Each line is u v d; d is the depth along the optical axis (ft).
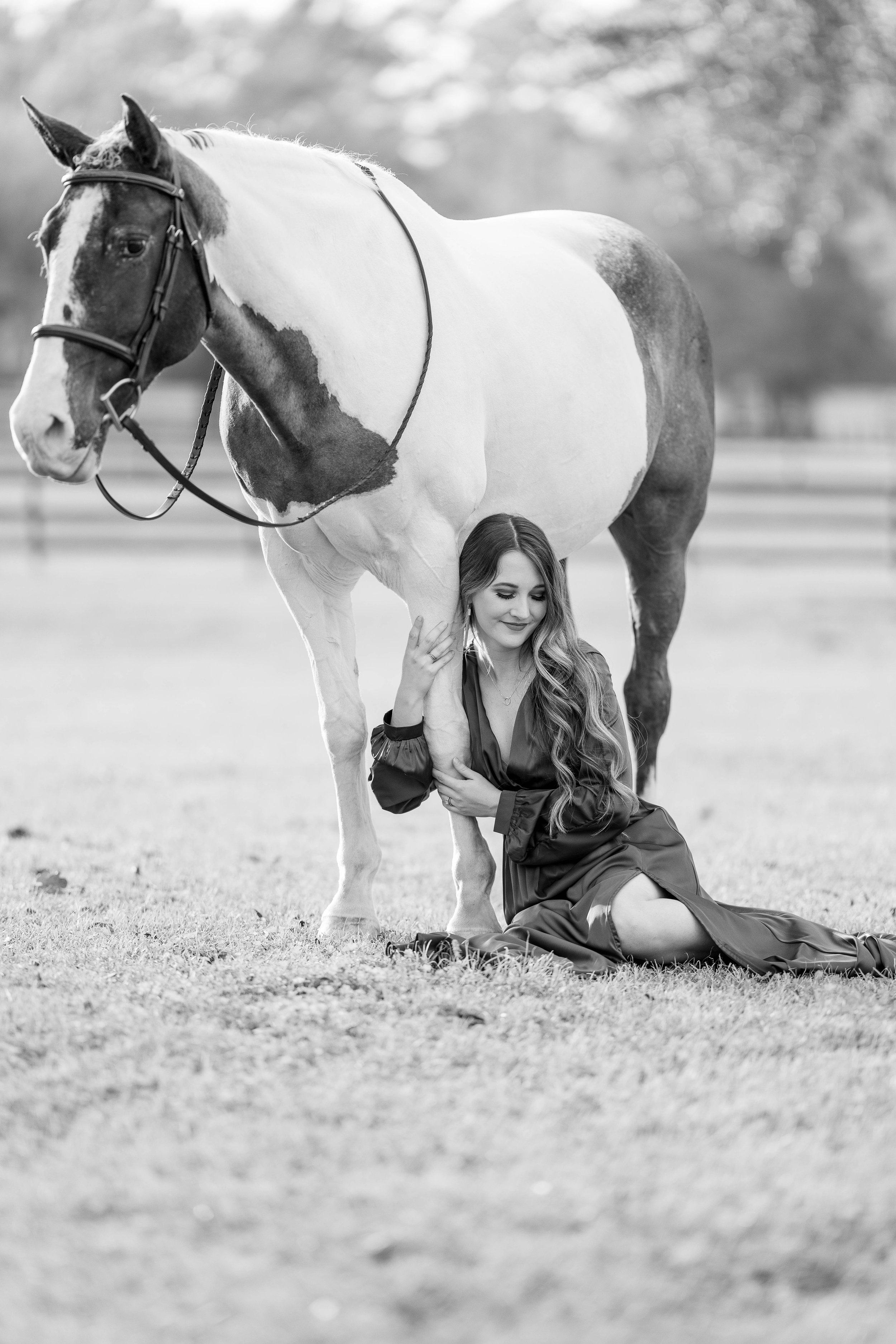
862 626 71.20
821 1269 11.43
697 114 74.23
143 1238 11.84
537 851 19.81
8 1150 13.56
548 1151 13.32
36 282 185.78
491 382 20.10
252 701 52.29
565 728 19.25
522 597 19.25
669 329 24.72
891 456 150.20
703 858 28.04
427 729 19.84
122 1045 15.94
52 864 26.63
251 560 92.07
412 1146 13.37
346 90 235.61
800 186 76.33
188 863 27.35
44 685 55.21
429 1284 11.05
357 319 18.53
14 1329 10.69
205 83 219.82
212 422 142.61
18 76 198.29
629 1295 11.00
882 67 68.03
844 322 235.20
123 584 81.46
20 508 110.63
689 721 48.03
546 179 247.91
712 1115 14.15
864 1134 13.88
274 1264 11.40
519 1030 16.49
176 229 16.72
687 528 25.57
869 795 35.73
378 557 19.65
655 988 18.04
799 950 19.34
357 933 20.89
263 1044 15.93
